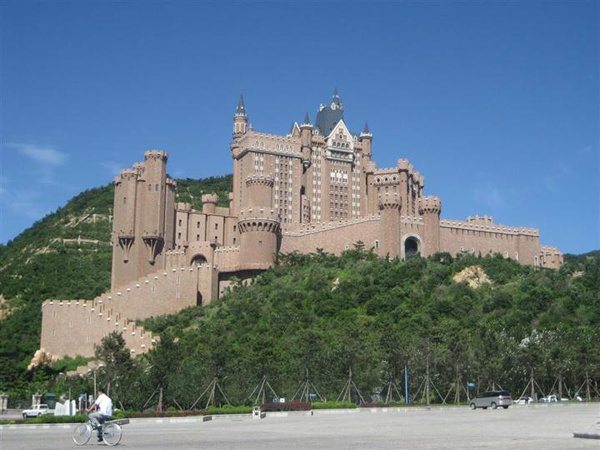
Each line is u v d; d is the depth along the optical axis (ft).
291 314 571.28
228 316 601.62
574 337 492.95
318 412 296.51
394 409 315.17
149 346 538.47
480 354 405.80
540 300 586.04
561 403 381.60
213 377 326.03
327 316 581.12
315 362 364.17
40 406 391.04
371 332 498.69
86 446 143.74
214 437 165.27
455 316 568.82
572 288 603.26
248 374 348.38
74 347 585.22
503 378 419.33
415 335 431.02
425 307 570.87
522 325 545.44
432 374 387.14
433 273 638.12
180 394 314.35
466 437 154.51
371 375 365.40
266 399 352.49
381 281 624.59
